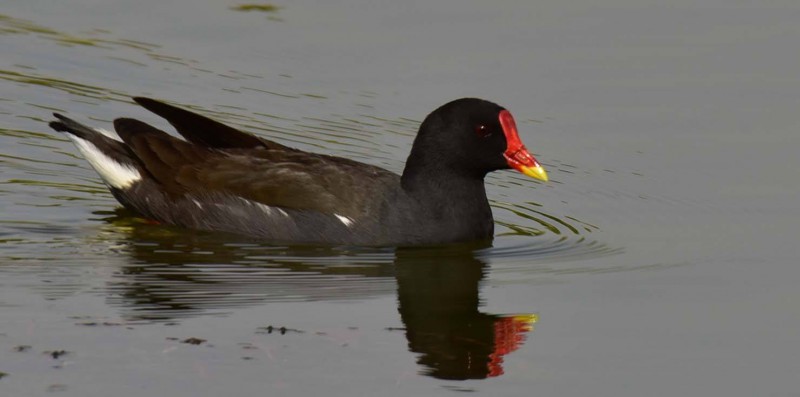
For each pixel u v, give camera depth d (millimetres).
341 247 14102
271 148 15156
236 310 11930
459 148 14266
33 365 10336
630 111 18234
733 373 10734
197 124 15203
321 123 17906
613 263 13852
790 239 14547
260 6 21672
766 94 18641
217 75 19359
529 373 10648
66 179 16406
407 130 17766
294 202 14297
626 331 11719
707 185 16266
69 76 19281
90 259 13469
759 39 20375
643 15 21312
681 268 13656
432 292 12773
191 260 13547
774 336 11578
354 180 14375
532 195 16547
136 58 19891
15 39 20391
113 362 10453
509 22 20938
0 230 14367
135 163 15023
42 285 12500
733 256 14031
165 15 21469
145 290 12453
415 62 19531
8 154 16938
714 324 11914
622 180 16531
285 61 19766
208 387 10023
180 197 14703
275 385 10125
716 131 17672
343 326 11570
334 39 20344
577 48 20031
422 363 10734
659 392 10297
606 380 10531
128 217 15133
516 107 18266
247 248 14031
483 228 14586
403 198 14281
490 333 11594
